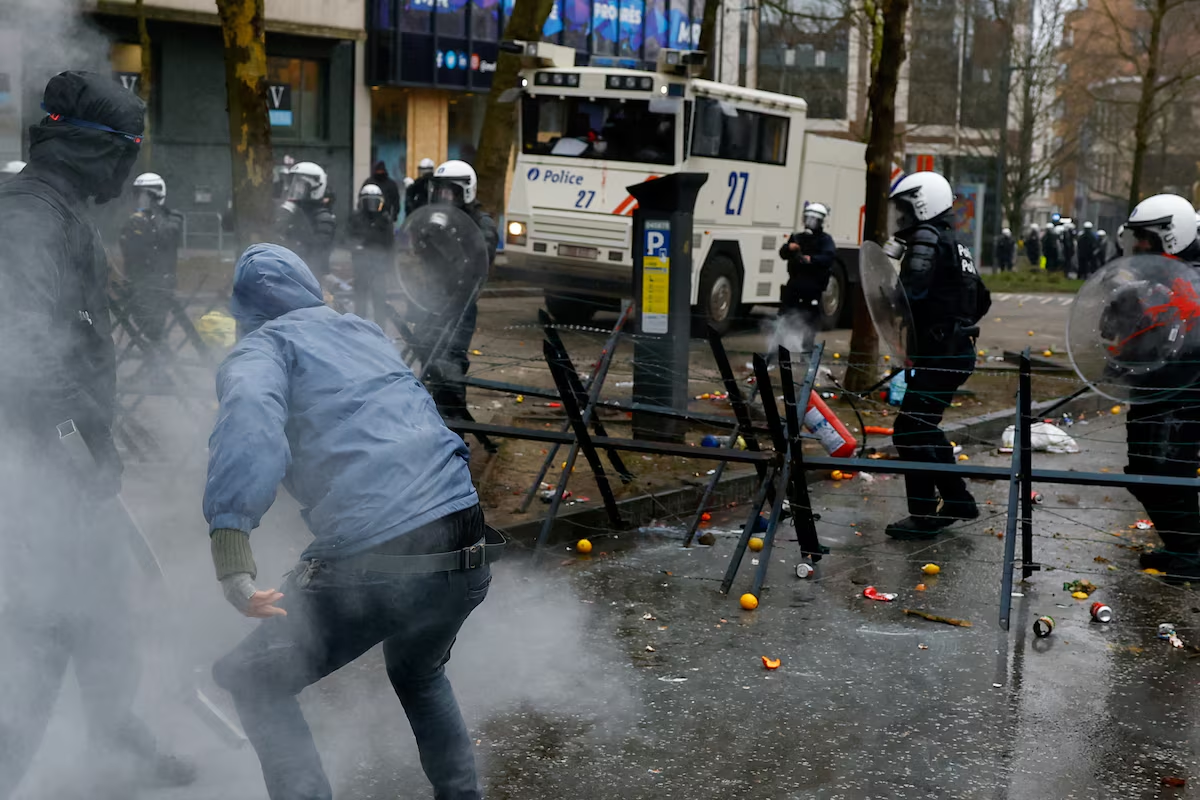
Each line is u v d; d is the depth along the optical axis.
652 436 8.94
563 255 16.22
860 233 19.97
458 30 28.14
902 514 7.74
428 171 17.70
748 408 7.95
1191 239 6.38
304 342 3.10
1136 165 32.59
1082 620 5.71
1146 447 6.46
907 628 5.52
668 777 3.93
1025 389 5.93
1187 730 4.42
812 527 6.40
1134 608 5.91
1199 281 6.13
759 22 35.69
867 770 4.02
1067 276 40.91
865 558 6.69
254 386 2.90
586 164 16.09
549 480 7.74
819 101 39.84
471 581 3.14
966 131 42.31
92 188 3.30
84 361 3.29
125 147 3.32
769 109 17.19
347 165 27.25
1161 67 33.53
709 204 16.12
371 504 2.97
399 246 8.52
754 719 4.42
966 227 41.53
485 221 8.91
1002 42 40.84
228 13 9.19
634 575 6.23
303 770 3.04
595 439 6.57
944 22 41.19
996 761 4.11
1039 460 9.64
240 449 2.82
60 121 3.24
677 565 6.44
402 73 27.19
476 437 8.66
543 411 9.91
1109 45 39.00
